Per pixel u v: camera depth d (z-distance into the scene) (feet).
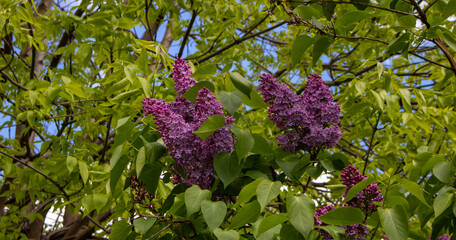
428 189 5.98
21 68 14.89
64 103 12.68
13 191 12.03
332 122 5.89
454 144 11.30
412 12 6.93
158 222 5.64
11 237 15.48
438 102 11.59
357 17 6.12
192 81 5.74
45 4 17.51
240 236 4.93
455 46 5.89
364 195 5.31
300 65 17.72
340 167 6.19
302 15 6.22
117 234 5.55
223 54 16.43
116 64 9.25
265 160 6.02
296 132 5.87
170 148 5.36
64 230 17.21
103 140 16.28
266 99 5.77
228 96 5.37
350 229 5.16
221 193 5.74
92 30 11.10
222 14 15.49
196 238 5.38
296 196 4.49
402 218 4.37
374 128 9.91
